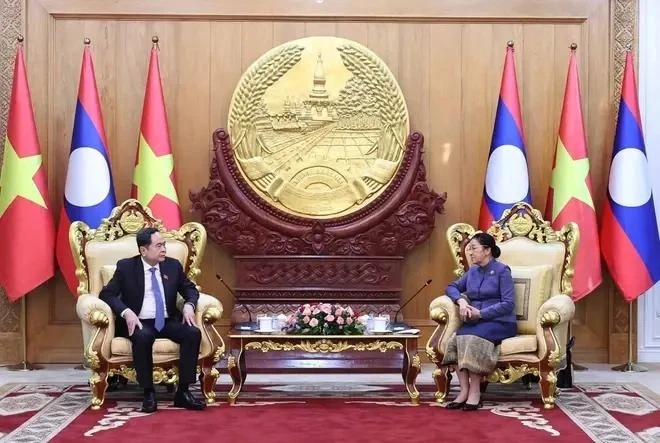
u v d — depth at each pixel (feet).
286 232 25.22
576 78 24.64
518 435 16.63
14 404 19.61
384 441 16.20
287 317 20.77
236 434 16.71
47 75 25.43
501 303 19.58
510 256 21.33
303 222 25.26
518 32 25.82
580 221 24.30
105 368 19.22
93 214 24.02
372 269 25.29
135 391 21.26
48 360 25.48
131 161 25.58
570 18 25.76
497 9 25.77
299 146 25.46
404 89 25.79
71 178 24.20
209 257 25.68
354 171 25.43
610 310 25.66
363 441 16.20
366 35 25.77
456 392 21.42
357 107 25.49
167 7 25.55
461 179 25.75
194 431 16.96
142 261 19.88
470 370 18.94
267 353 24.32
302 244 25.25
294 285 25.23
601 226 25.25
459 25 25.80
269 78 25.38
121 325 19.70
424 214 25.23
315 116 25.45
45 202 24.30
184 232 21.74
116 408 19.17
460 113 25.76
